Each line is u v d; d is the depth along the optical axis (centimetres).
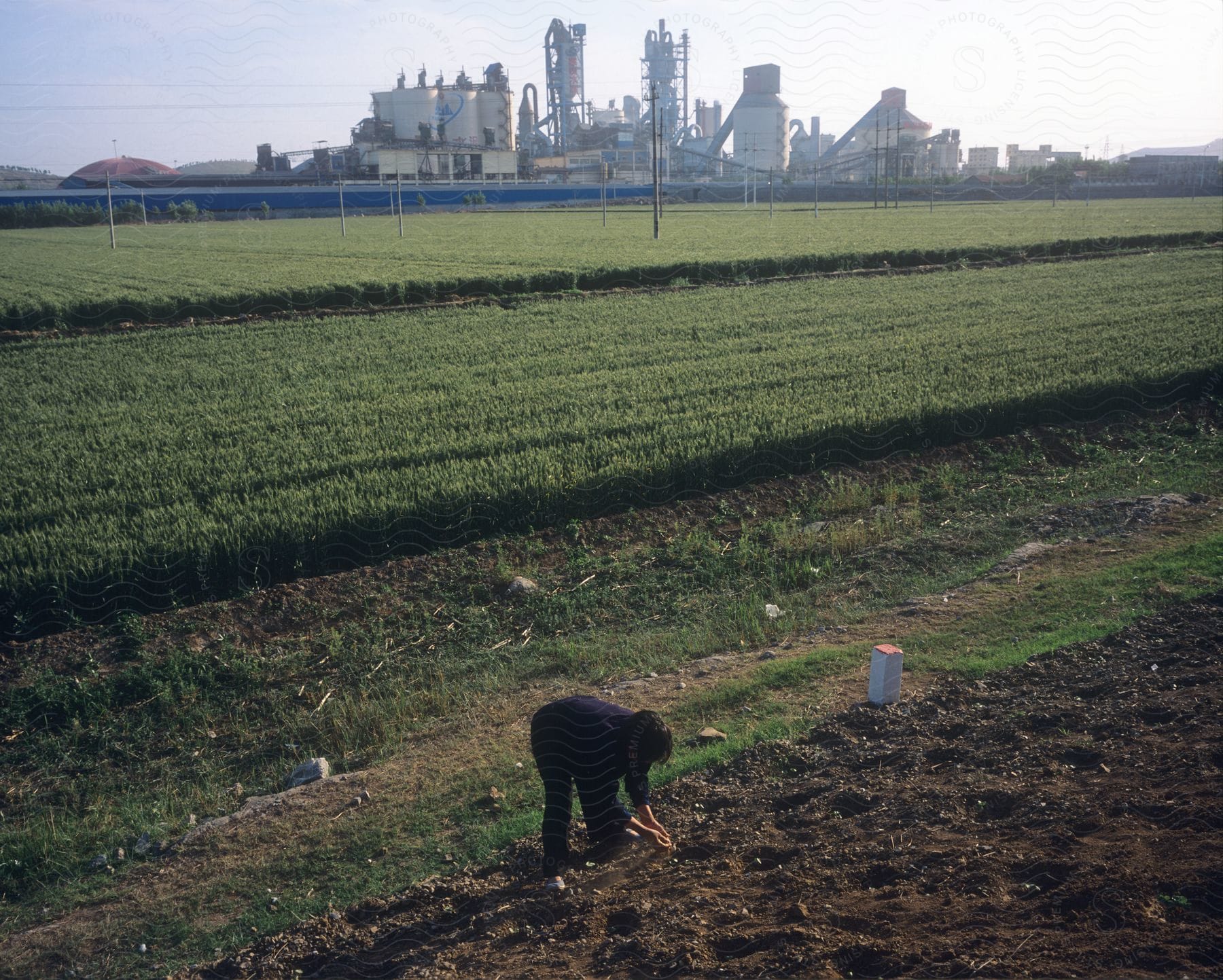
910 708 687
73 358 2356
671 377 1988
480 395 1859
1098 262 4106
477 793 676
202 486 1319
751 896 441
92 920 579
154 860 641
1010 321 2620
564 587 1075
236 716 849
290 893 581
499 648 949
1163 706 595
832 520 1278
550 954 419
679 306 3100
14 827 704
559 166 16488
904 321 2681
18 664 902
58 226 9288
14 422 1717
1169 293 3069
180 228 8862
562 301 3278
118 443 1563
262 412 1761
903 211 9925
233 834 649
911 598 998
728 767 626
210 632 964
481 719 802
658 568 1128
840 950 378
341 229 8088
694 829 542
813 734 658
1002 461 1516
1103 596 934
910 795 523
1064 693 668
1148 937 356
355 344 2491
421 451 1447
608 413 1669
